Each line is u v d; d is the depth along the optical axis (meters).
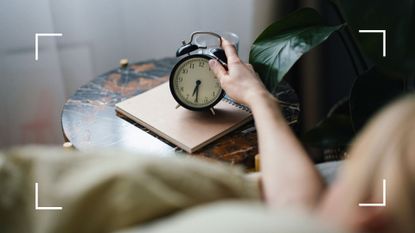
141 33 1.60
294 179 0.73
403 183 0.49
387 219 0.51
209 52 1.12
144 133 1.11
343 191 0.55
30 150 0.68
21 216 0.63
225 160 1.02
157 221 0.62
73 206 0.61
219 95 1.11
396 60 1.10
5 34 1.46
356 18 1.10
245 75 1.03
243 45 1.62
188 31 1.60
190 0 1.56
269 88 1.09
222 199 0.67
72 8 1.50
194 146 1.03
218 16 1.58
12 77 1.52
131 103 1.18
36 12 1.46
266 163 0.77
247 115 1.12
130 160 0.65
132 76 1.34
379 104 1.19
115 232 0.61
